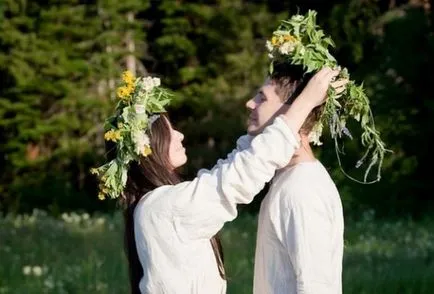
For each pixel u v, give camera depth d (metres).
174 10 28.58
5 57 27.95
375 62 24.50
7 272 12.44
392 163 22.44
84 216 19.00
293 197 4.38
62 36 28.16
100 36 28.17
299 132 4.60
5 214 27.53
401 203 21.64
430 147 22.72
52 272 12.21
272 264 4.46
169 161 4.75
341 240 4.46
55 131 28.36
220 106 27.83
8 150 28.31
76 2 28.31
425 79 22.86
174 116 28.83
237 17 28.23
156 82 4.81
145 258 4.53
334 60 4.70
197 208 4.49
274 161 4.40
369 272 11.23
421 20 22.75
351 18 25.34
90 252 13.86
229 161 4.59
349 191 21.88
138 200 4.68
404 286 10.42
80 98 27.98
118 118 4.75
